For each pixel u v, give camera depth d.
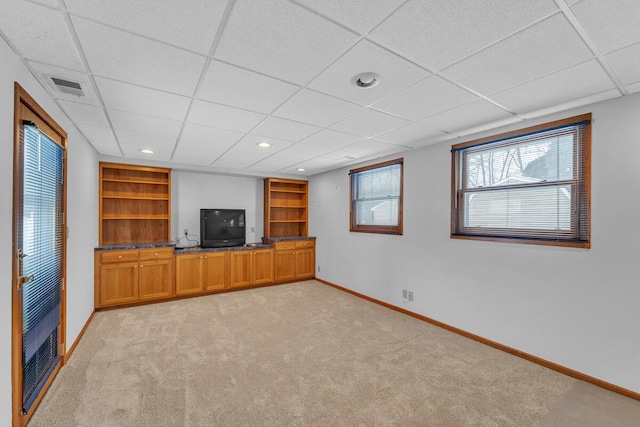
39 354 2.07
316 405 2.04
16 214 1.64
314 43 1.55
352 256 5.00
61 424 1.81
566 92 2.13
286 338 3.16
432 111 2.51
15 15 1.30
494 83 2.01
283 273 5.67
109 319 3.69
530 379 2.38
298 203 6.48
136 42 1.53
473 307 3.17
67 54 1.64
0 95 1.47
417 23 1.39
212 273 4.92
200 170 5.17
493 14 1.32
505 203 2.93
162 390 2.18
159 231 4.96
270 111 2.52
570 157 2.48
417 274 3.81
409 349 2.91
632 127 2.15
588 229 2.35
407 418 1.91
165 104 2.36
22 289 1.77
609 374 2.24
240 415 1.93
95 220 4.04
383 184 4.44
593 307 2.32
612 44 1.55
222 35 1.47
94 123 2.81
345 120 2.75
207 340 3.08
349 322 3.64
